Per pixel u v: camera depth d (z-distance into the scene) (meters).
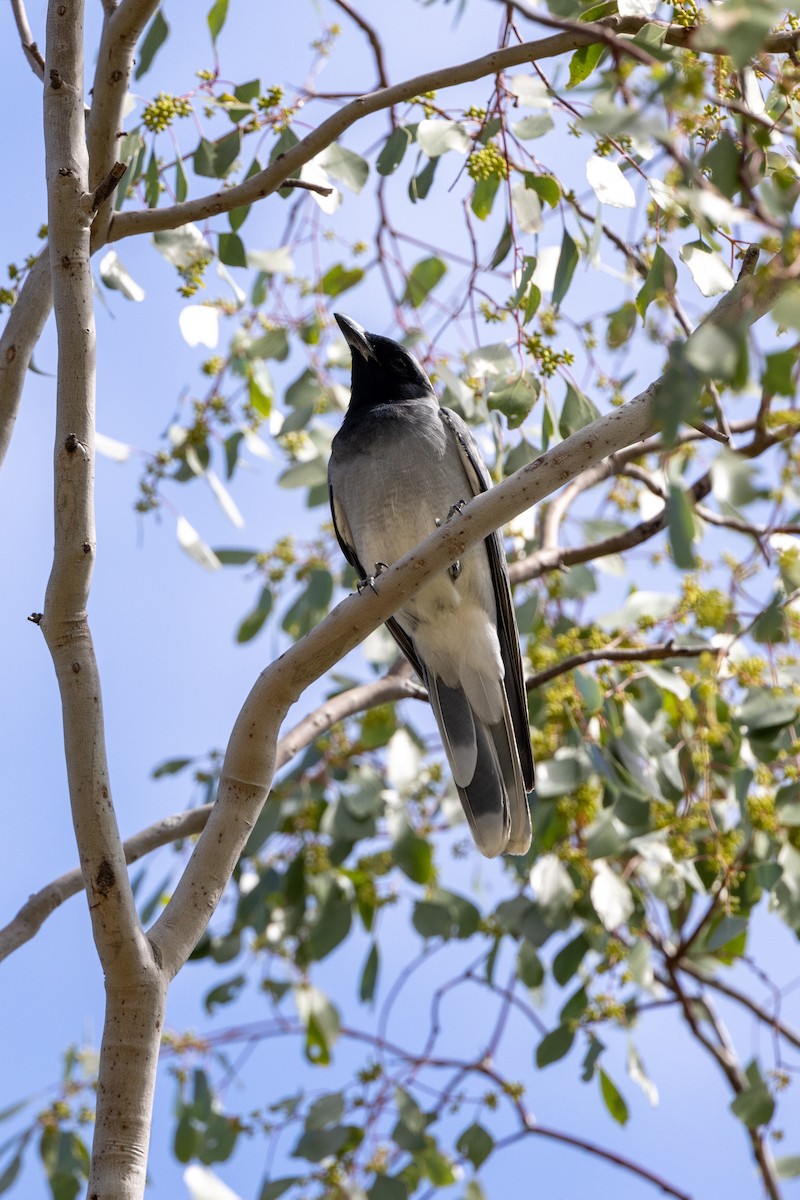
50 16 6.89
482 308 10.15
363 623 6.83
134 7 7.48
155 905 10.95
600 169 8.16
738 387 4.73
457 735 10.67
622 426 6.81
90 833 5.96
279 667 6.76
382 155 9.58
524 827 10.02
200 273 9.51
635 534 11.31
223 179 9.48
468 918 11.02
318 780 11.48
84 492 6.32
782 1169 10.13
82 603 6.28
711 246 7.77
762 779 10.02
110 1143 5.62
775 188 5.38
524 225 9.25
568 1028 10.20
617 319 10.62
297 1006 11.26
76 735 6.10
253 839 10.89
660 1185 10.96
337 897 11.52
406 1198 9.85
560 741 10.96
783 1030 11.29
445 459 10.74
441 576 10.38
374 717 11.67
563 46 7.91
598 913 9.70
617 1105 10.37
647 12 8.00
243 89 9.61
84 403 6.42
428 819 11.57
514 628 10.51
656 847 9.80
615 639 10.65
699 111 6.74
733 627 10.77
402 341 11.42
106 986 5.90
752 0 4.86
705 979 12.08
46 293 8.17
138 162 9.38
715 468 5.04
